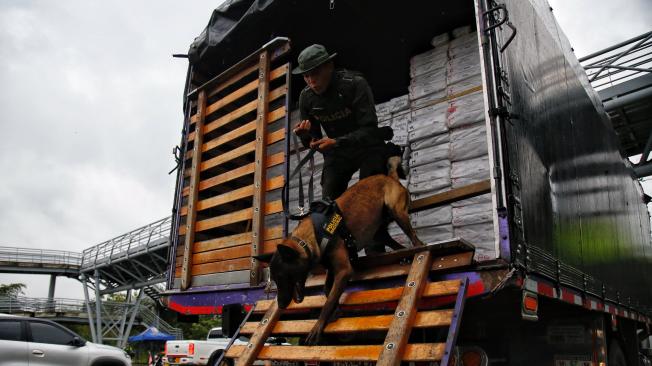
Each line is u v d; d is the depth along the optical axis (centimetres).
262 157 426
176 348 1162
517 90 329
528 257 281
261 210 413
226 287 417
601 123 583
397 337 232
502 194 270
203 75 570
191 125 543
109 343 2784
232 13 498
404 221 325
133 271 2578
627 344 564
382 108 475
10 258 2778
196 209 487
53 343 771
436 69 440
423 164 418
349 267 292
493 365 359
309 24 506
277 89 438
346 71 362
